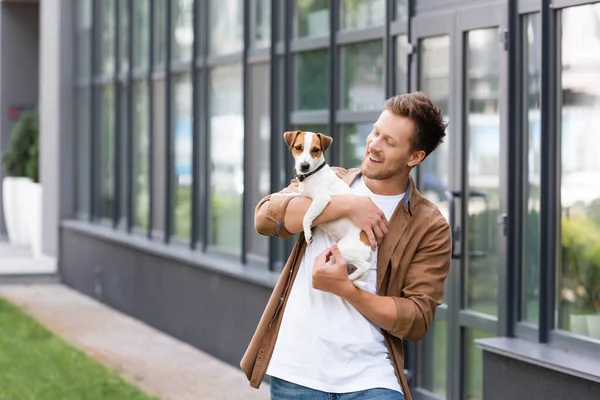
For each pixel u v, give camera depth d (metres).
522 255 6.01
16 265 15.09
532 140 5.96
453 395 6.64
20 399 7.46
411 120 3.40
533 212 5.95
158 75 11.59
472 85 6.49
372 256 3.46
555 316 5.71
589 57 5.46
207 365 9.02
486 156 6.37
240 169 9.54
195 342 9.80
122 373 8.66
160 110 11.59
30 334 10.27
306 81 8.46
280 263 8.71
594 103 5.42
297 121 8.54
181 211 10.99
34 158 18.52
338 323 3.46
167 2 11.20
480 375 6.44
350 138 7.82
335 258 3.41
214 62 10.11
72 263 13.95
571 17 5.60
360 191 3.58
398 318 3.41
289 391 3.48
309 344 3.46
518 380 5.50
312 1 8.35
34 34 19.50
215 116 10.18
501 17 6.10
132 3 12.45
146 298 11.10
